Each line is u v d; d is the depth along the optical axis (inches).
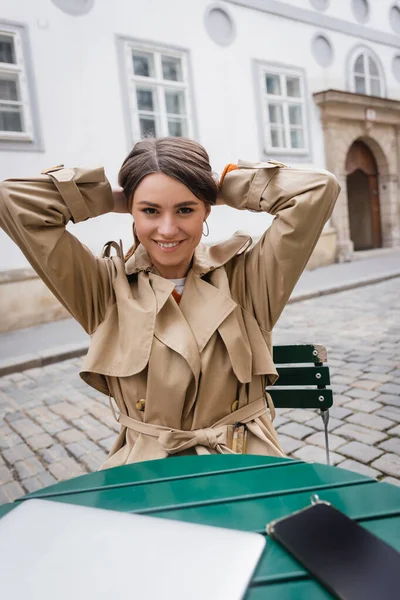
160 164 44.6
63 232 48.2
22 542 29.9
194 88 342.3
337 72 442.3
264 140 384.5
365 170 512.4
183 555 27.6
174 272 52.7
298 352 70.4
